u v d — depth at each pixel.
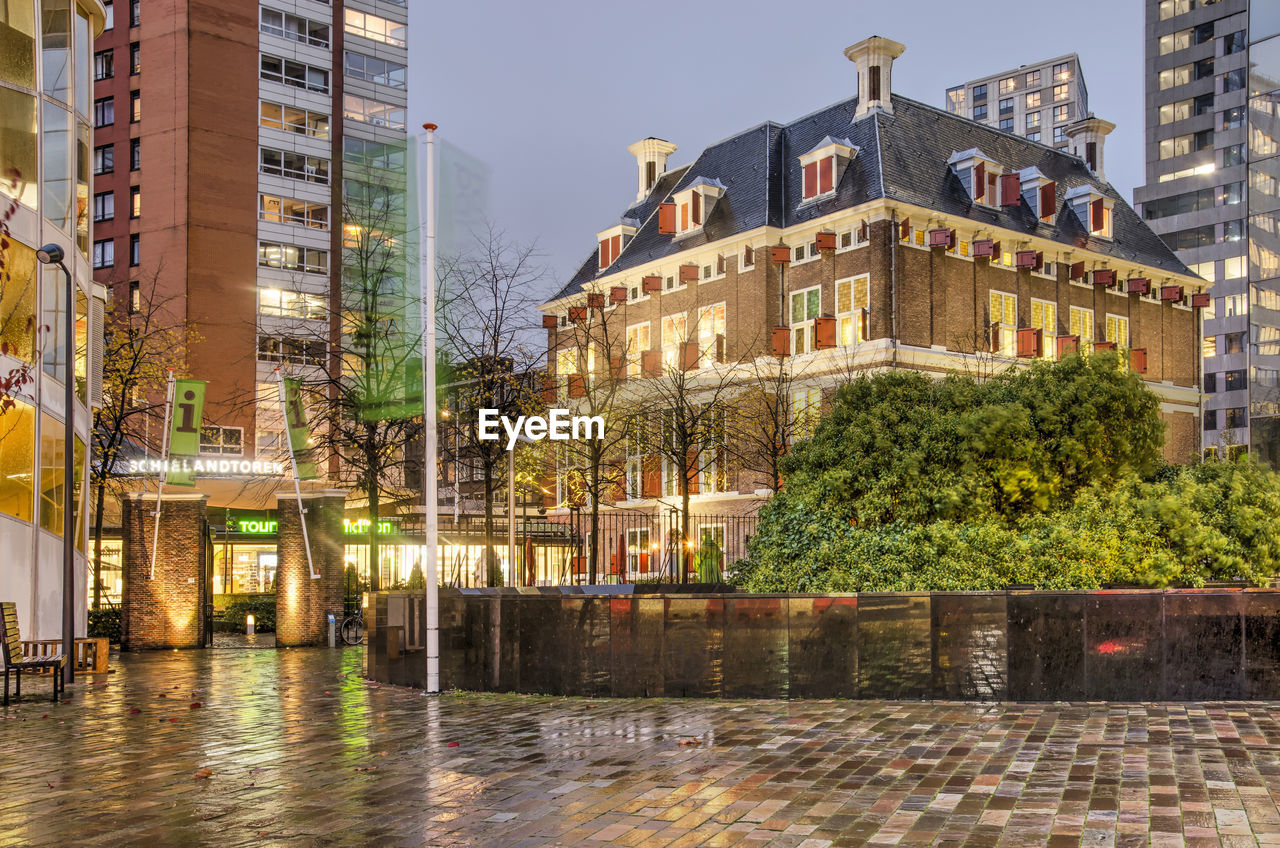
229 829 7.54
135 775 9.49
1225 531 15.68
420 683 16.36
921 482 16.19
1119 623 13.03
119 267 58.38
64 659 16.33
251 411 56.47
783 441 35.19
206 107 57.56
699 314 41.91
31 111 21.03
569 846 7.00
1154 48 87.12
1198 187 83.31
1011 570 14.82
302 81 61.50
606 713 12.81
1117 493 15.78
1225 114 82.50
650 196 50.75
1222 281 81.12
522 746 10.64
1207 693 12.86
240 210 58.22
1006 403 16.64
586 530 43.28
